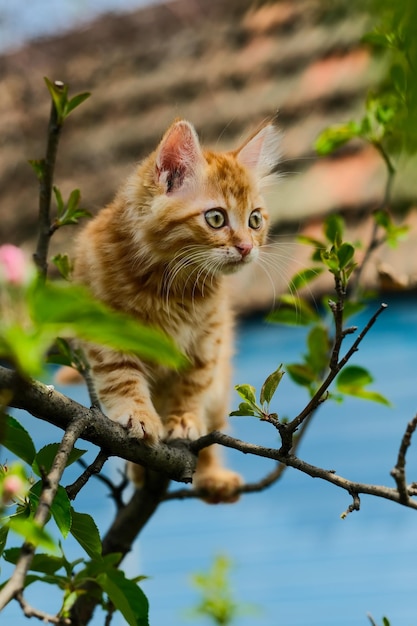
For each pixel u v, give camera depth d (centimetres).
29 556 114
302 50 206
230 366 165
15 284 103
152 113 207
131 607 128
